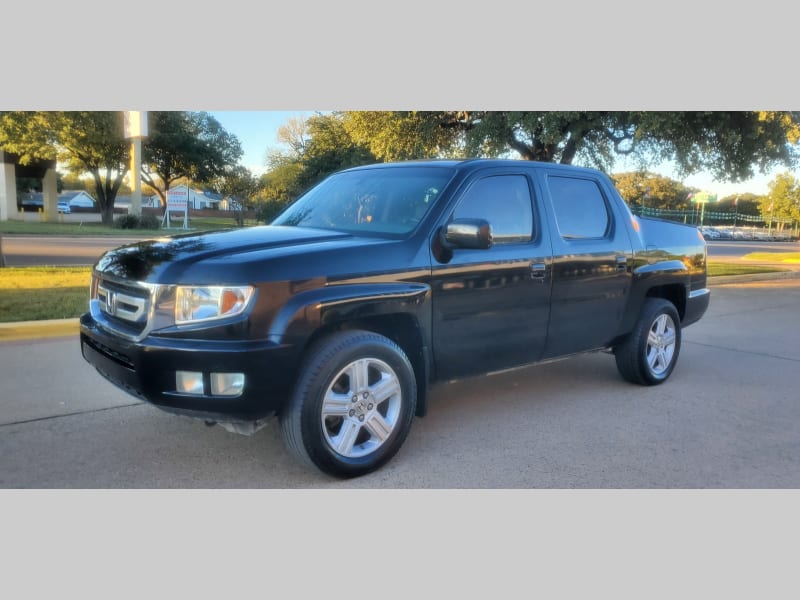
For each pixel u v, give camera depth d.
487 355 4.50
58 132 36.59
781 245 51.91
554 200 4.95
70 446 4.17
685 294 6.23
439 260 4.10
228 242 3.84
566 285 4.91
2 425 4.51
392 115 17.02
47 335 7.30
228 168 50.91
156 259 3.57
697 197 59.94
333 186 5.02
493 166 4.59
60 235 25.30
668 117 13.58
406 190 4.45
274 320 3.39
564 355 5.16
